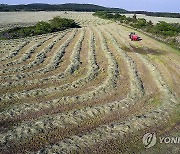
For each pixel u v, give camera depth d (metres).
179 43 50.47
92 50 43.59
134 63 36.50
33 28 69.94
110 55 40.16
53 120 20.14
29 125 19.36
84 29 74.38
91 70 32.38
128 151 17.05
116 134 18.66
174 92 27.00
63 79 29.27
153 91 26.97
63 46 46.84
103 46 46.84
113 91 26.31
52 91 25.81
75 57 38.56
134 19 97.69
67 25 82.25
